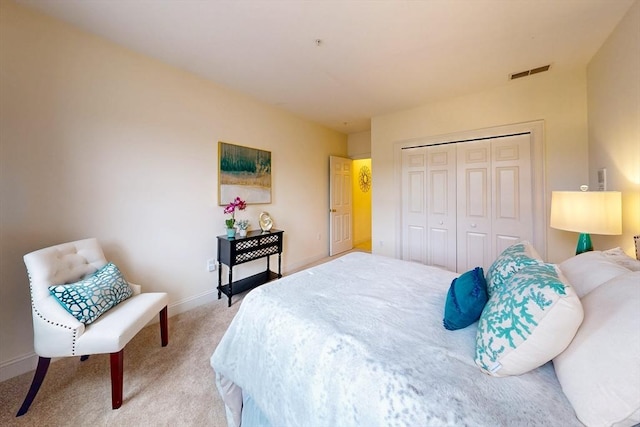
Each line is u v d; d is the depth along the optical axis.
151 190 2.28
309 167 4.13
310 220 4.18
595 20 1.76
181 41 2.01
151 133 2.27
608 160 1.96
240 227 2.90
